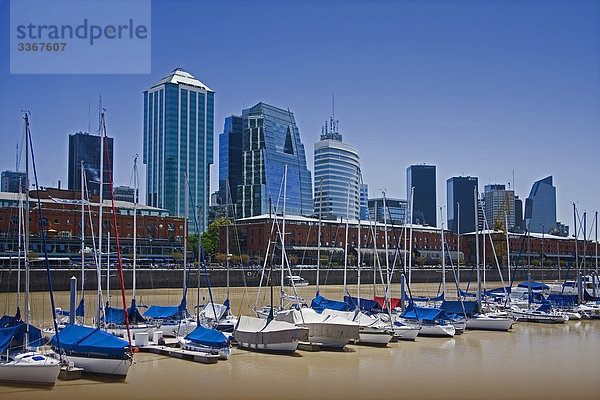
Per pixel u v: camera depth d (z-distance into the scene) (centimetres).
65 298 9681
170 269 12912
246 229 19038
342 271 15975
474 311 8006
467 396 4334
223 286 13562
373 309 7644
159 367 4991
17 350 4556
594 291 11319
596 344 6656
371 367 5178
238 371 4900
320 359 5447
